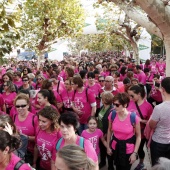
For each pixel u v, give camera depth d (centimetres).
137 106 546
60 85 734
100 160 619
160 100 895
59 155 221
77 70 1455
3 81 869
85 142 355
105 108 573
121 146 470
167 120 436
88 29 1800
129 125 468
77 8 1853
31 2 1628
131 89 545
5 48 493
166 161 208
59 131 407
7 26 509
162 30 568
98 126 587
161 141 446
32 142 462
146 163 642
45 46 1834
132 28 1600
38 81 939
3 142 292
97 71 1012
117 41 3039
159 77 952
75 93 656
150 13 536
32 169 315
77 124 362
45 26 1742
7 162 301
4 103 701
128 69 1238
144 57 2022
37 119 468
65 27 1809
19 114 471
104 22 1770
